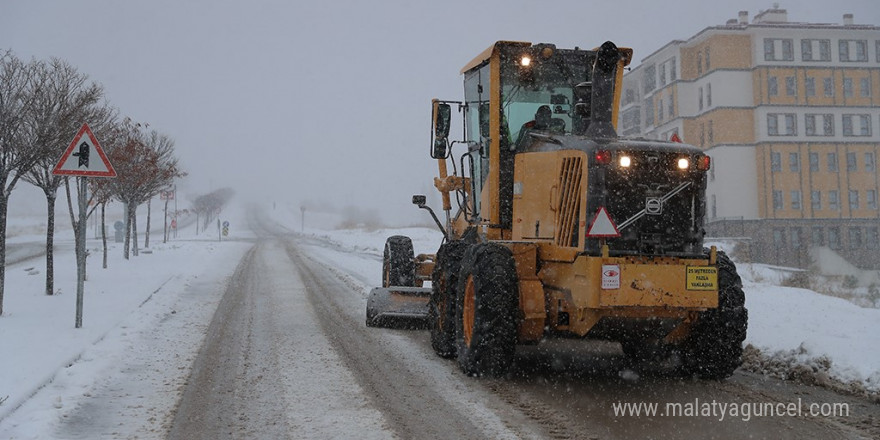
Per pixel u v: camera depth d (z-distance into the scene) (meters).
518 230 7.86
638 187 6.48
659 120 55.88
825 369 6.87
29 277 17.67
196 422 5.59
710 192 51.50
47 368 7.20
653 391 6.52
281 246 39.16
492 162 8.20
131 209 25.44
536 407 5.96
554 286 6.95
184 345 8.85
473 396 6.35
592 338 7.28
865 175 50.97
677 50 52.72
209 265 22.97
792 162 50.09
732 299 6.80
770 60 50.34
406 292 10.55
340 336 9.64
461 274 7.52
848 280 21.86
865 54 51.44
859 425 5.38
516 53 8.28
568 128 8.23
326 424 5.50
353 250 35.19
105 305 12.19
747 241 43.34
